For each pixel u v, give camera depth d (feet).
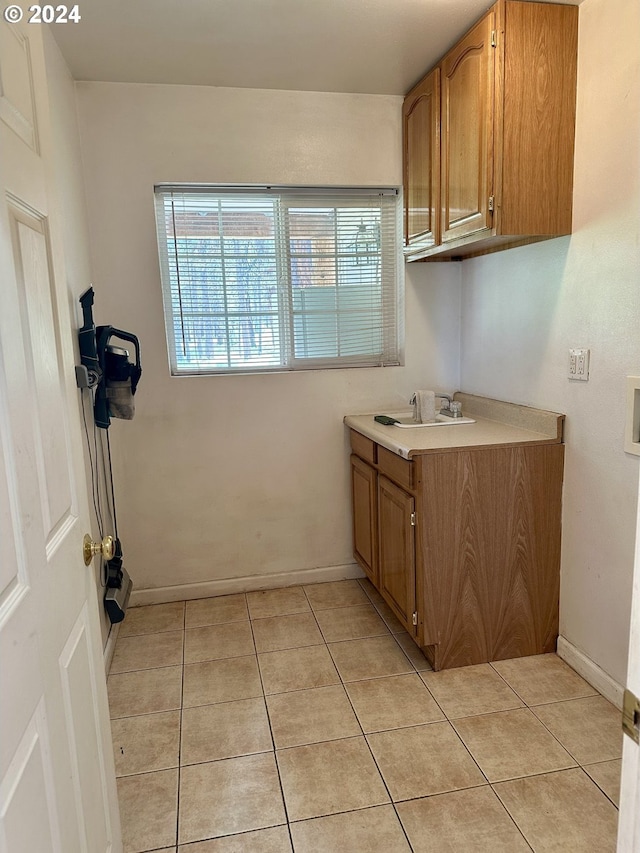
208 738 6.09
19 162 2.99
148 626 8.47
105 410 7.30
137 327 8.59
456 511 6.89
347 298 9.50
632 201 5.72
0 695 2.38
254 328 9.23
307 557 9.71
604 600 6.50
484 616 7.18
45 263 3.38
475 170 6.75
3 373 2.60
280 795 5.30
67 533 3.50
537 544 7.20
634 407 5.84
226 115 8.39
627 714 2.06
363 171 8.93
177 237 8.74
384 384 9.56
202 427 9.00
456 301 9.58
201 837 4.89
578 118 6.39
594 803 5.10
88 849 3.53
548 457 7.06
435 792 5.27
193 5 6.07
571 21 6.26
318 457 9.50
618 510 6.19
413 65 7.75
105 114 8.07
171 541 9.16
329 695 6.73
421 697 6.64
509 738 5.92
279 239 9.09
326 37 6.87
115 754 5.89
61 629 3.28
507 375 8.25
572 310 6.73
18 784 2.51
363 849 4.73
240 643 7.93
